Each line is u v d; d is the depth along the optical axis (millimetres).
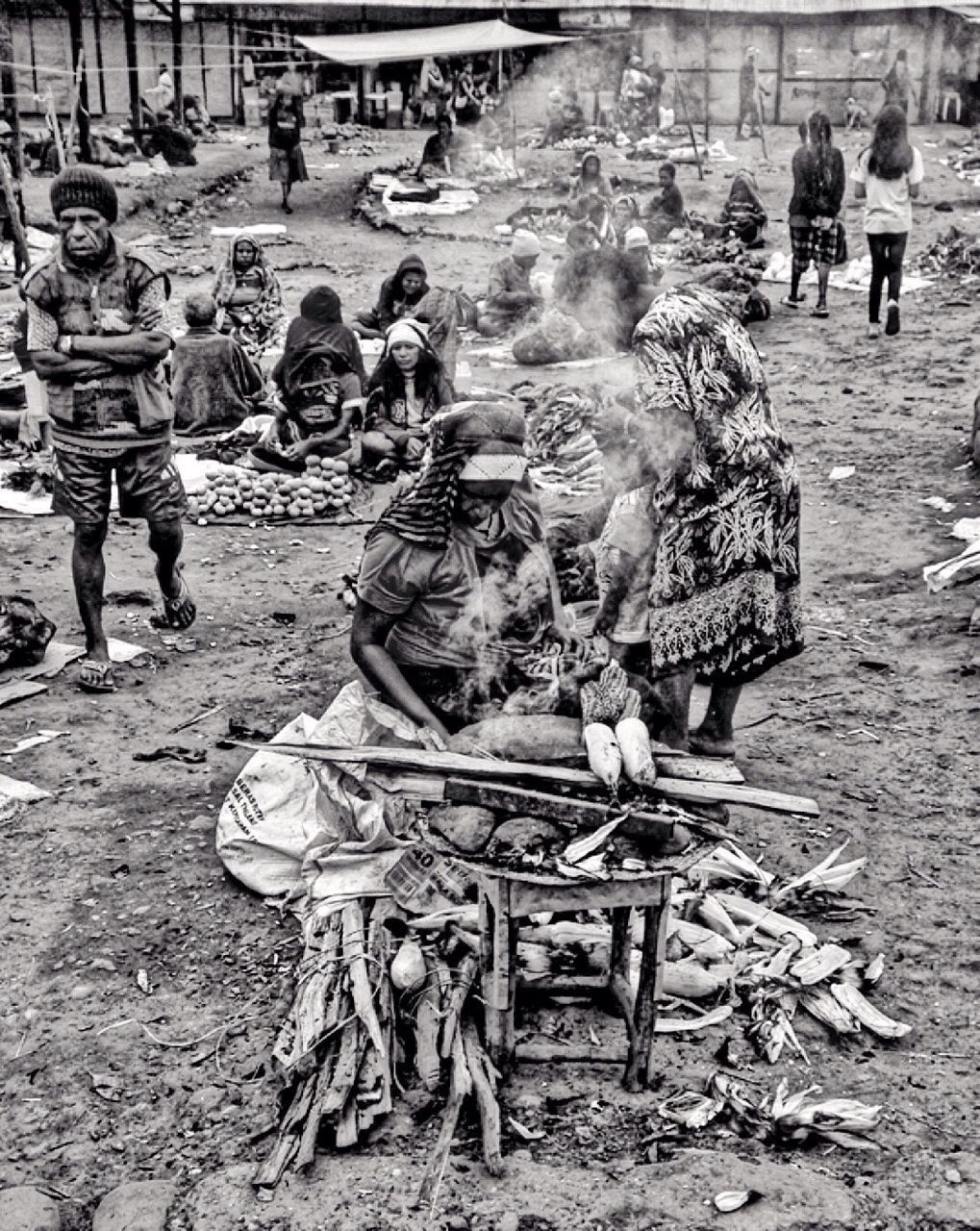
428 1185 2977
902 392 11102
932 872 4375
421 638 3850
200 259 19500
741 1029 3568
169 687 6109
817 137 13742
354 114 31859
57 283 5781
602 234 16203
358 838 3943
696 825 3174
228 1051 3617
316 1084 3262
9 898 4391
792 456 4609
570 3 29578
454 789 3188
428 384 9242
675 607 4496
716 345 4387
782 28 29219
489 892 3170
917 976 3830
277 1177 3047
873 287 13070
